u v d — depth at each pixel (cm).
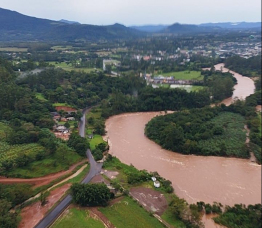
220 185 8488
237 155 10350
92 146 10912
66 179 8475
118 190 7806
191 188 8312
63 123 12975
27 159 8781
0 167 8350
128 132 12950
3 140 9931
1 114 12106
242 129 12600
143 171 8906
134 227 6328
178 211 6681
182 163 9925
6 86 13488
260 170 9438
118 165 9481
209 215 7025
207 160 10156
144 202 7362
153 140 11950
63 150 9662
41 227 6241
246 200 7750
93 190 7038
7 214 6166
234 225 6544
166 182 8312
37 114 12381
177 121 13000
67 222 6375
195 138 11300
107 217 6619
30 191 7512
